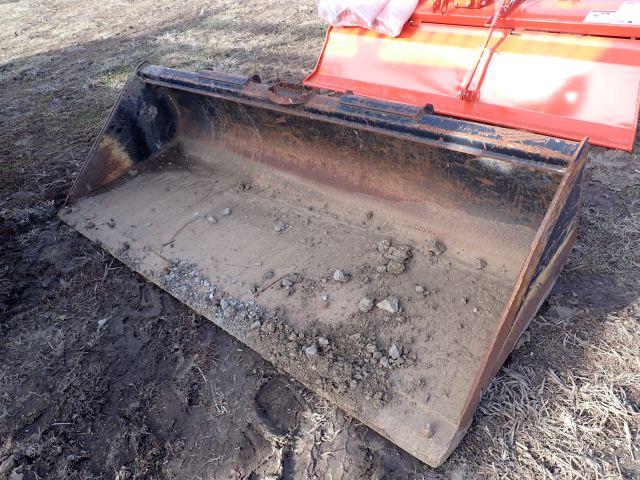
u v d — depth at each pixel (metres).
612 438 2.08
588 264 2.93
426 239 2.88
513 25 3.75
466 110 3.92
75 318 3.02
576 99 3.52
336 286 2.78
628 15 3.36
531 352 2.45
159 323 2.91
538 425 2.15
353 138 3.00
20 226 3.86
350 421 2.27
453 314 2.49
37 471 2.26
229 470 2.17
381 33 4.43
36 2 12.31
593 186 3.61
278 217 3.34
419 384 2.23
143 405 2.48
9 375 2.71
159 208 3.64
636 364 2.33
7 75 7.38
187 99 3.82
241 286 2.89
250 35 7.55
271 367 2.57
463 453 2.09
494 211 2.69
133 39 8.23
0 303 3.15
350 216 3.17
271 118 3.35
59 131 5.47
